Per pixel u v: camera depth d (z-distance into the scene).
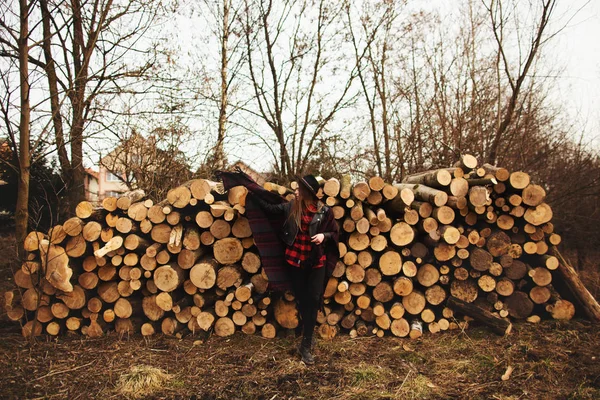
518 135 9.55
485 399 3.12
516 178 4.43
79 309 4.43
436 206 4.32
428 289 4.47
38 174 9.93
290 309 4.30
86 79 7.18
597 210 8.91
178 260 4.31
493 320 4.34
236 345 4.15
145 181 8.05
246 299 4.25
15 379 3.38
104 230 4.29
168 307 4.23
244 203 4.24
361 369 3.56
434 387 3.30
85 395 3.17
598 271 7.51
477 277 4.50
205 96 8.43
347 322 4.41
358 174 10.80
